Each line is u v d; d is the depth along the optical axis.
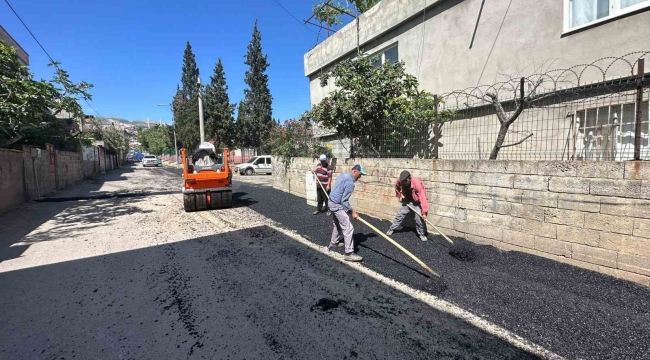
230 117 29.66
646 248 3.37
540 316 3.02
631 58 4.75
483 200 4.96
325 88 13.45
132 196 12.53
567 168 3.94
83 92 12.01
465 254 4.64
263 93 32.94
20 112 9.13
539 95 5.42
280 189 13.14
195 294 3.68
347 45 11.54
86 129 30.19
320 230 6.48
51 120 13.70
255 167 23.28
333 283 3.92
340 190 4.75
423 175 6.00
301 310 3.27
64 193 13.54
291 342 2.71
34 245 5.77
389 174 6.86
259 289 3.78
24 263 4.82
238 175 23.06
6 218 8.29
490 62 6.78
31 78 10.39
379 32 9.88
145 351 2.63
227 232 6.52
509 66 6.43
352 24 11.21
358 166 4.96
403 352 2.55
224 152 9.48
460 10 7.38
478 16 6.98
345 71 7.96
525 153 6.05
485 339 2.71
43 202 10.96
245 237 6.12
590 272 3.75
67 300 3.58
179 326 3.00
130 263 4.77
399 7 9.02
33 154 11.80
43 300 3.59
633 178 3.42
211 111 28.92
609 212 3.62
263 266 4.54
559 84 5.62
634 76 4.09
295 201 10.21
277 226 6.92
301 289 3.76
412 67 8.90
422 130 7.15
